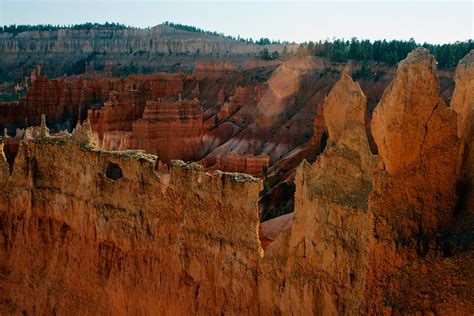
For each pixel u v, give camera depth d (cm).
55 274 2830
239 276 2161
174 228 2398
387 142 1681
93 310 2662
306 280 1936
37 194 2931
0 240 3012
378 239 1666
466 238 1653
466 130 1822
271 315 2075
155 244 2456
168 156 9881
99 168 2670
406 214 1680
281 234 2083
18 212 2986
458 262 1572
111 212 2611
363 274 1734
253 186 2145
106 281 2634
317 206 1925
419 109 1659
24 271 2941
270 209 5344
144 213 2511
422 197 1697
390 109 1669
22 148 2970
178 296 2359
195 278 2316
